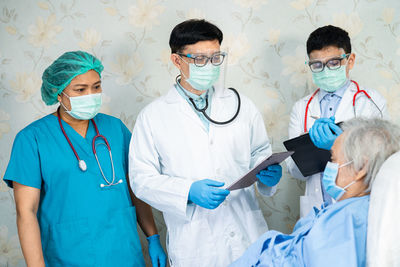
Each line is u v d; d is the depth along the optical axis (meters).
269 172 1.60
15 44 2.21
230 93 1.76
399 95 2.16
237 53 2.20
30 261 1.50
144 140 1.71
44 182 1.63
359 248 0.95
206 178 1.63
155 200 1.61
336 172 1.10
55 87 1.61
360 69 2.17
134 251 1.69
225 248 1.60
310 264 0.97
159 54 2.21
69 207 1.60
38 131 1.64
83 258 1.58
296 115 1.98
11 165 1.58
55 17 2.20
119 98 2.23
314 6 2.15
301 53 2.17
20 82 2.22
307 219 1.29
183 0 2.19
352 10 2.13
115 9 2.19
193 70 1.56
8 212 2.24
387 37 2.13
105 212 1.63
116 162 1.73
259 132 1.79
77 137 1.67
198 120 1.65
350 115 1.82
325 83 1.77
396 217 0.88
